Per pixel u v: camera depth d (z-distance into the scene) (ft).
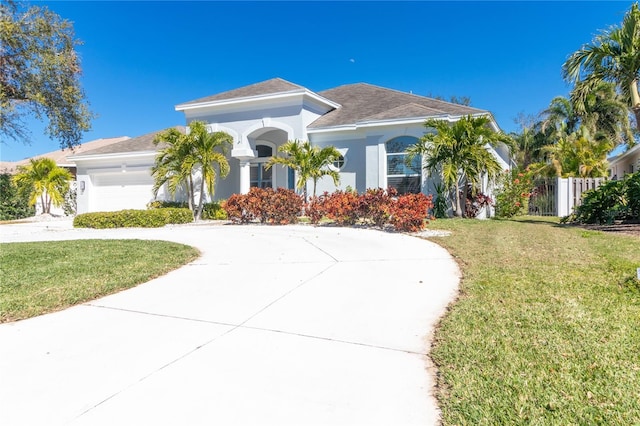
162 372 10.44
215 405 8.79
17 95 65.87
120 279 20.75
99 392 9.43
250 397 9.12
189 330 13.55
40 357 11.50
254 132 61.82
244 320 14.47
